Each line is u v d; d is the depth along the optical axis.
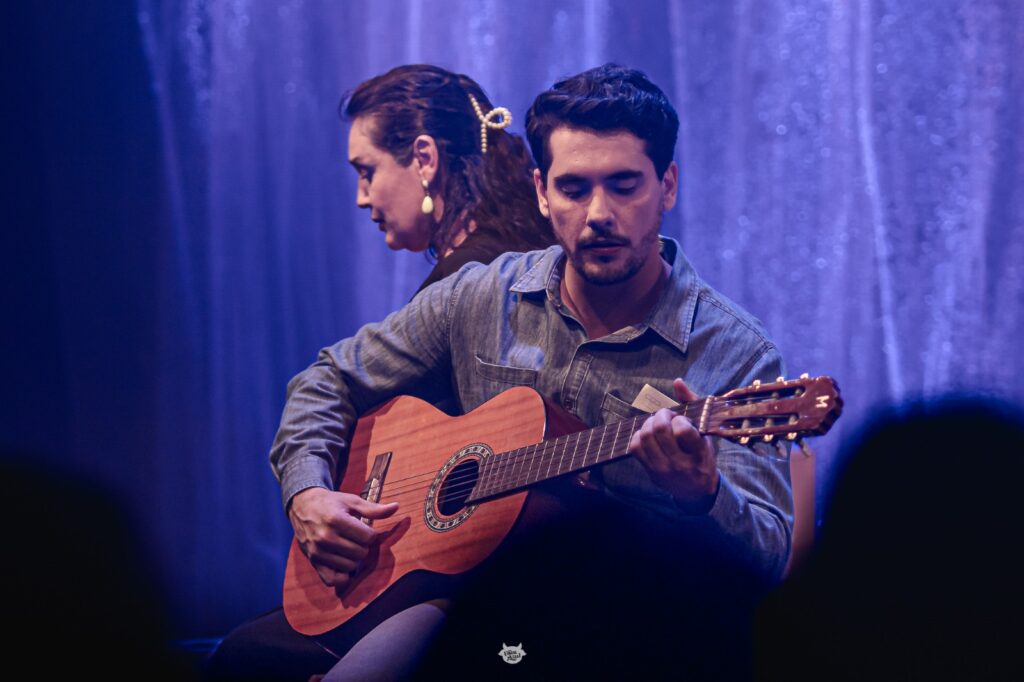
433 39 10.34
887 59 9.08
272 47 10.72
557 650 4.20
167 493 10.59
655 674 4.12
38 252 10.54
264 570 10.62
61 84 10.53
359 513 4.71
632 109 4.17
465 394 4.90
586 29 9.90
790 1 9.33
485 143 6.06
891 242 9.08
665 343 4.39
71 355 10.57
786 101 9.33
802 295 9.27
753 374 4.29
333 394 5.27
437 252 6.12
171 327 10.70
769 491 4.09
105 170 10.64
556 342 4.62
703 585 4.14
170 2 10.70
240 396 10.73
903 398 8.91
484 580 4.31
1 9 10.29
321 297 10.70
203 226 10.76
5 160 10.41
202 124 10.76
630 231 4.22
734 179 9.45
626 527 4.23
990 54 8.84
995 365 8.79
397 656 4.13
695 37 9.53
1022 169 8.79
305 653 4.79
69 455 10.53
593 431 4.08
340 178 10.68
